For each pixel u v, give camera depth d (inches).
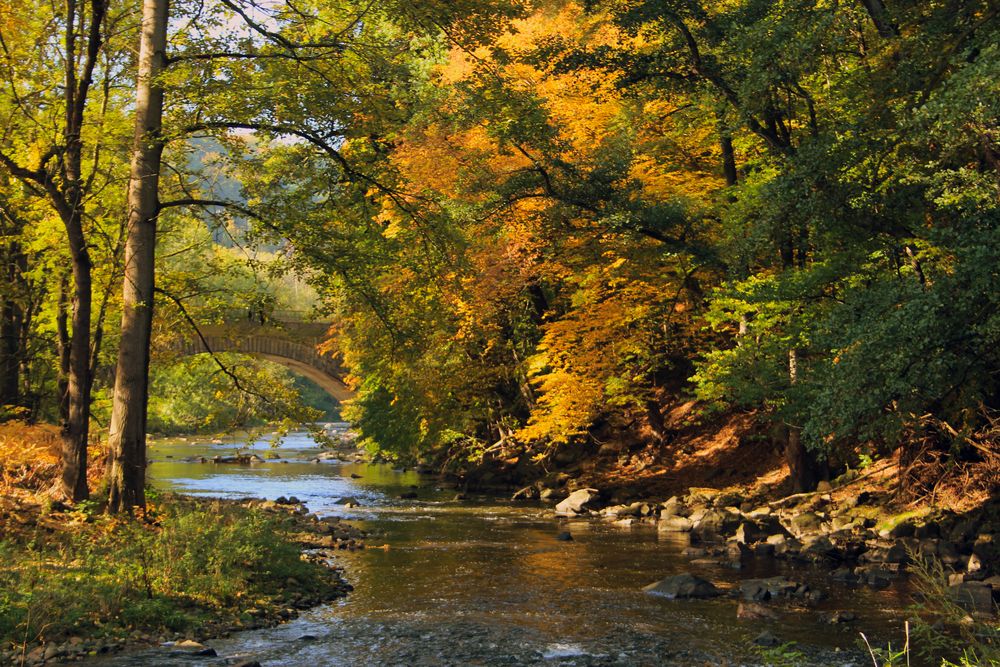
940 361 452.4
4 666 372.5
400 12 692.7
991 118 461.7
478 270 1089.4
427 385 1342.3
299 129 680.4
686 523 919.7
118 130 768.9
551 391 1175.0
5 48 678.5
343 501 1149.7
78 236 692.1
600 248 1074.7
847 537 792.9
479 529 914.1
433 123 995.3
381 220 987.9
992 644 342.0
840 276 711.1
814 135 794.2
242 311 796.0
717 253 890.7
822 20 618.5
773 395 858.1
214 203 697.6
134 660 394.3
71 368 687.1
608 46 876.6
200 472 1615.4
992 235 445.7
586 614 524.4
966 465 825.5
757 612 520.4
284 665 407.5
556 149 948.0
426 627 486.6
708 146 1089.4
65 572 481.1
